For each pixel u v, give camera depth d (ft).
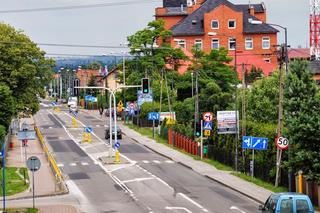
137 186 189.78
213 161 245.86
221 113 219.00
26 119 505.66
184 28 519.19
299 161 153.99
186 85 399.85
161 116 349.00
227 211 146.51
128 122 446.19
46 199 167.43
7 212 141.08
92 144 318.45
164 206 154.81
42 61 360.28
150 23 430.61
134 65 437.17
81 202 162.40
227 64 405.59
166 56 428.97
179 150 286.66
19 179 198.18
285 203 113.19
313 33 443.73
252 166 197.98
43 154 271.28
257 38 519.60
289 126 153.79
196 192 177.37
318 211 144.46
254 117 255.29
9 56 340.80
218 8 515.50
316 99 154.51
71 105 621.72
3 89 279.28
